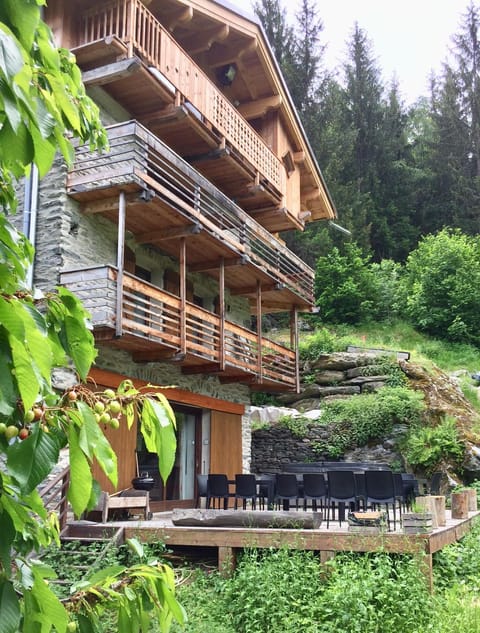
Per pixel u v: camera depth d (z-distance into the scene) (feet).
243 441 52.65
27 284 6.10
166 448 5.74
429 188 122.52
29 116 4.65
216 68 50.80
